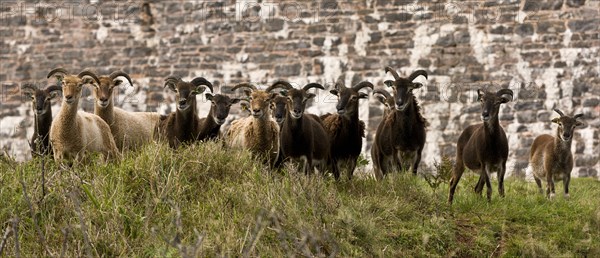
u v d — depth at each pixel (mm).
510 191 35156
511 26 49062
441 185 33969
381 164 35844
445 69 49625
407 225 28031
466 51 49469
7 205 26938
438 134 49312
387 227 27844
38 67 55688
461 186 34906
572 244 27672
